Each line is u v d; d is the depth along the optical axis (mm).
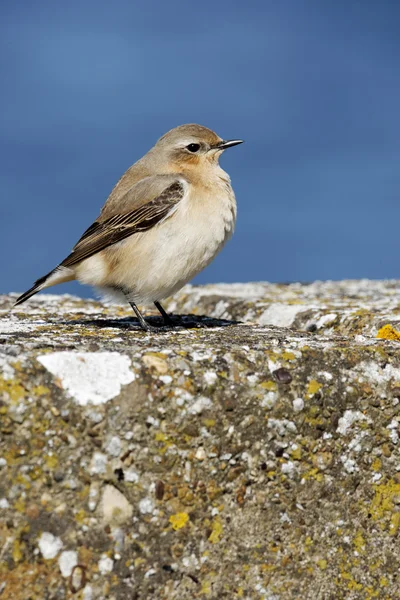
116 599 8133
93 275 12930
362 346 9875
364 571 9258
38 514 7922
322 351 9516
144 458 8391
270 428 9000
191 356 8969
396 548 9430
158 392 8508
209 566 8625
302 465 9133
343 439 9336
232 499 8805
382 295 17641
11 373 8055
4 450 7863
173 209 12547
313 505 9148
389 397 9539
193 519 8594
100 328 12117
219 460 8750
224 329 12172
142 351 9008
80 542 8039
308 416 9172
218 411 8750
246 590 8758
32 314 14406
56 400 8062
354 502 9344
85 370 8383
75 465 8078
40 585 7883
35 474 7945
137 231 12555
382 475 9492
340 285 20625
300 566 9000
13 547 7816
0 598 7758
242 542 8805
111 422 8219
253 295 17594
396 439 9562
